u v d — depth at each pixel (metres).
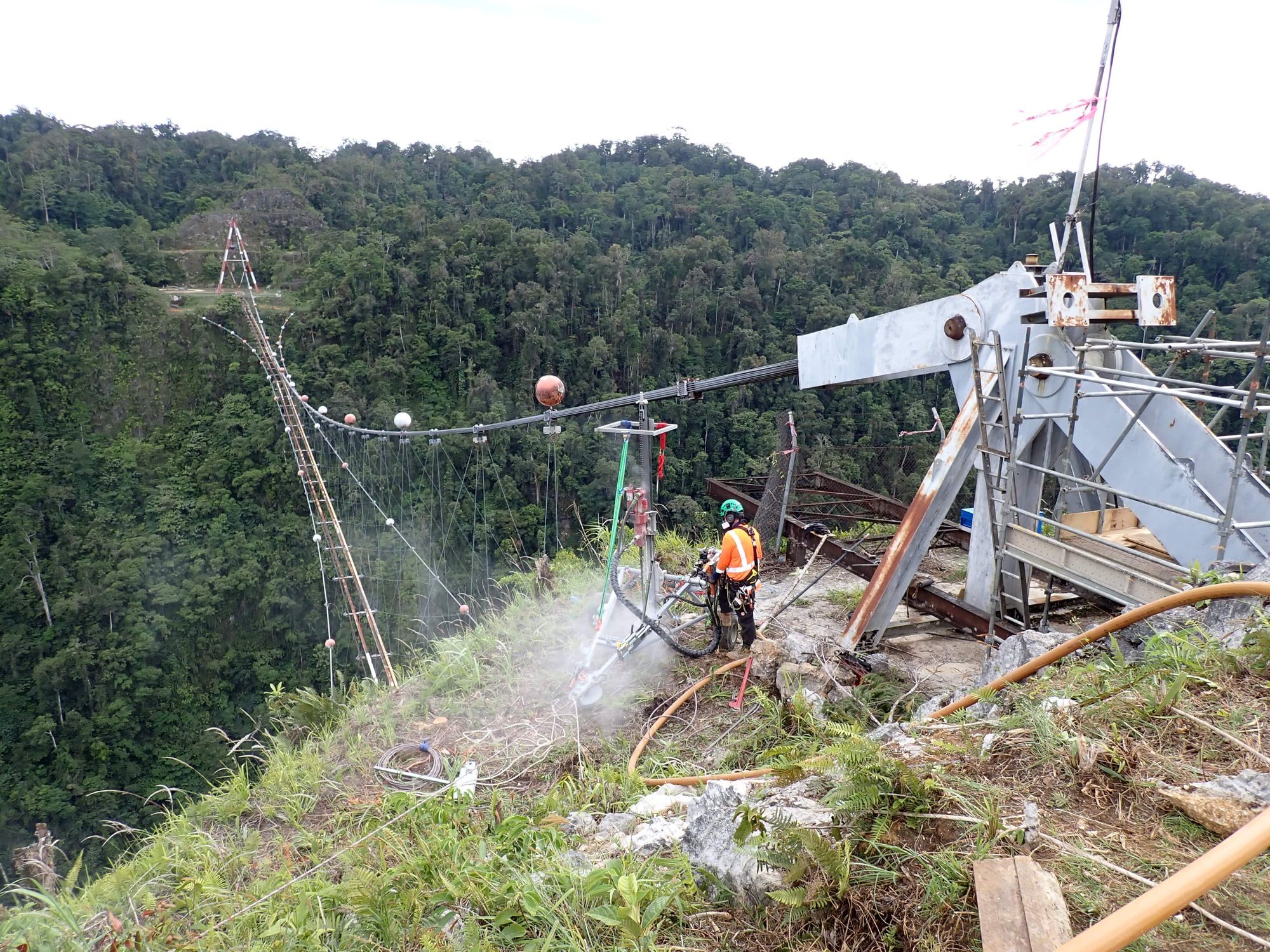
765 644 5.77
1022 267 5.70
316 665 47.09
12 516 49.34
